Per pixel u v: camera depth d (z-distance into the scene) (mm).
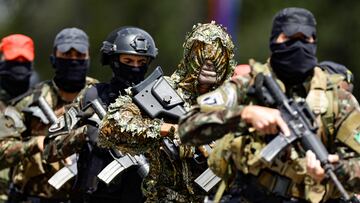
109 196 16047
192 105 14633
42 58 63281
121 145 14398
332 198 12281
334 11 57219
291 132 11859
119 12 62406
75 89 18594
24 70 20375
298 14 12086
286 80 12289
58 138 16188
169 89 14453
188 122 12180
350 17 56719
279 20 12148
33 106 18344
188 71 14617
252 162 12211
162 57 59969
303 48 12055
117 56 15938
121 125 14211
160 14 61125
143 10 61906
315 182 12133
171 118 14289
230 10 53469
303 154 12117
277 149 11844
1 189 20047
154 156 14523
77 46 18438
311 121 11930
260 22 57500
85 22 63125
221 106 12172
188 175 14391
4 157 18078
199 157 14344
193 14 60375
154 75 14539
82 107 16172
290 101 11969
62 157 16203
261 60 56875
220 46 14523
